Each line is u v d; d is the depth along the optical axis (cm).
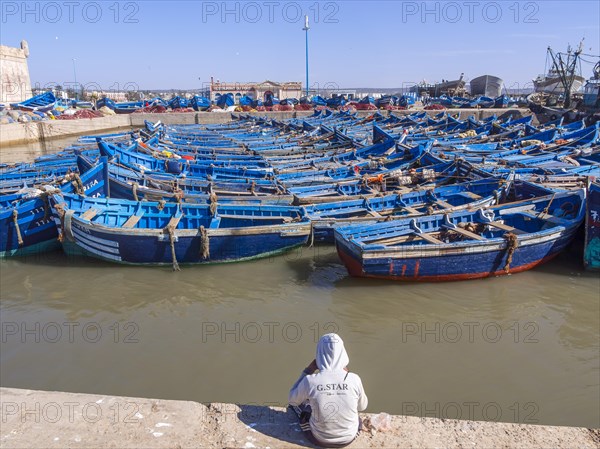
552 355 960
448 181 1858
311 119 4491
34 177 2059
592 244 1291
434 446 414
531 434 426
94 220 1410
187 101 6322
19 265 1391
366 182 1841
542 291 1228
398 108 6112
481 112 5309
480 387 866
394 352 974
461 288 1245
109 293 1232
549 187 1681
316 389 423
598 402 825
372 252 1183
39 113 4712
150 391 861
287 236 1414
